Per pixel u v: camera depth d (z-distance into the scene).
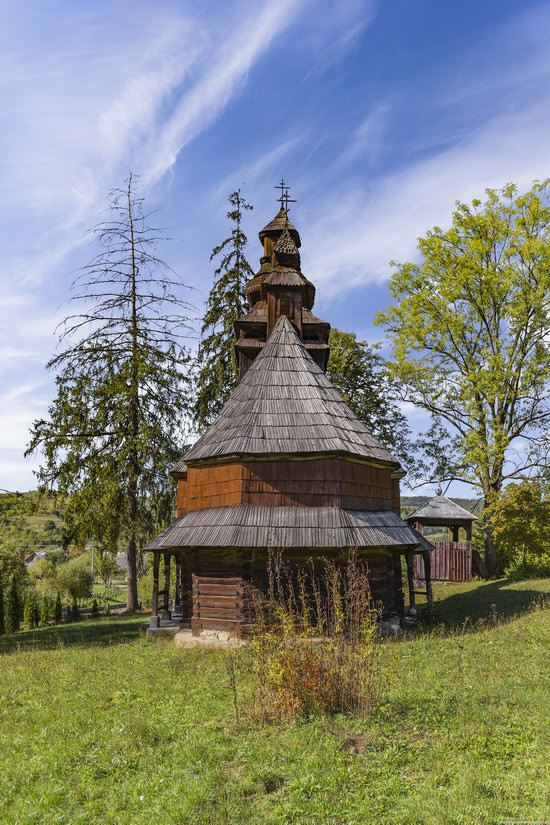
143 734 8.27
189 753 7.46
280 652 8.80
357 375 39.34
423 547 19.55
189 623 16.97
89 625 25.16
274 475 16.31
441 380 31.33
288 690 8.52
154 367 28.75
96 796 6.75
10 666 14.46
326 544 15.13
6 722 9.44
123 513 27.80
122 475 27.78
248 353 23.39
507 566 30.47
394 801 6.10
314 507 16.06
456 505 32.34
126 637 18.95
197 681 11.37
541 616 16.59
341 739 7.54
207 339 35.59
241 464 16.33
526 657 11.87
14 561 30.03
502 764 6.79
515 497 28.16
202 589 16.30
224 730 8.27
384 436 38.84
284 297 22.31
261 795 6.42
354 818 5.83
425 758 7.00
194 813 6.06
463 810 5.77
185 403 30.09
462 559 31.58
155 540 17.56
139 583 42.41
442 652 12.83
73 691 11.21
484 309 30.84
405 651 13.06
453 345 31.59
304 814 5.92
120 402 28.09
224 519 15.98
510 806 5.83
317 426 17.16
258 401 18.02
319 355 23.64
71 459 27.64
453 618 18.48
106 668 13.36
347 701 8.48
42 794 6.76
